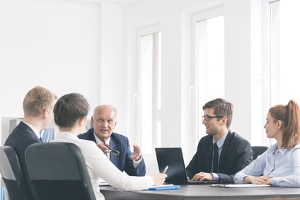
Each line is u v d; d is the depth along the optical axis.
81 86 8.11
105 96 8.16
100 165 3.26
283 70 5.91
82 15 8.16
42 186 3.02
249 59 6.05
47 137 6.98
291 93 5.80
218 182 4.29
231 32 6.30
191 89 7.14
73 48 8.08
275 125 4.09
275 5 6.02
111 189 3.70
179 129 7.14
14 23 7.73
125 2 8.20
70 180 2.88
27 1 7.81
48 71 7.91
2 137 7.50
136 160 4.65
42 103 3.58
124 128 8.27
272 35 6.05
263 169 4.31
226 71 6.36
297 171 3.87
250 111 6.00
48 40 7.93
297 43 5.75
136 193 3.35
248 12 6.07
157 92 7.97
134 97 8.27
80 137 4.70
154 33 8.02
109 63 8.20
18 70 7.72
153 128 8.03
